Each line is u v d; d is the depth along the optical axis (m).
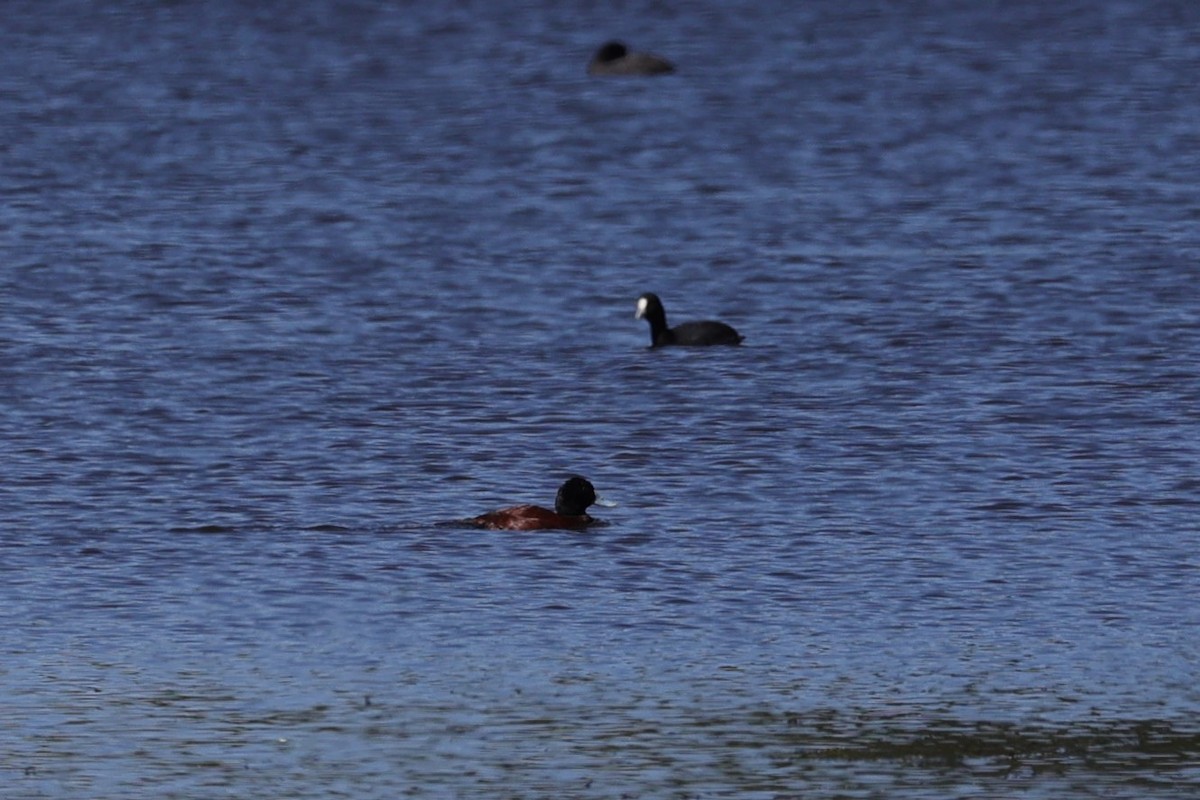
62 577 73.31
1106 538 77.69
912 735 58.12
